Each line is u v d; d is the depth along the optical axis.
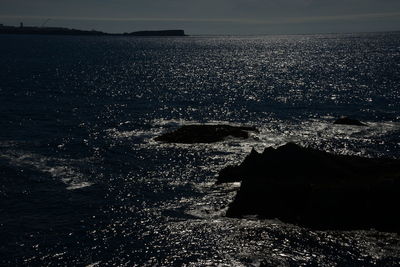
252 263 26.08
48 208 33.91
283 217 31.12
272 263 25.97
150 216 32.59
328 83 113.94
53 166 43.88
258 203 32.19
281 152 37.88
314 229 29.69
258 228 30.06
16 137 55.19
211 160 46.59
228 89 105.75
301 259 26.39
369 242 28.08
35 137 55.50
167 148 50.81
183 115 72.81
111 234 29.78
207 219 31.94
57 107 77.06
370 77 125.19
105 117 69.69
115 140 54.78
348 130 60.59
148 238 29.25
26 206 34.22
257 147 51.47
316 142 54.47
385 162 38.50
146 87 108.62
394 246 27.61
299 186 32.09
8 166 43.25
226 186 38.34
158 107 79.88
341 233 29.12
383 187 30.61
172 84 115.69
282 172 36.69
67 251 27.50
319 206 30.66
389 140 55.50
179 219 32.03
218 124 63.78
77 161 45.84
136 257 26.94
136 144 52.78
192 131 55.22
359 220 29.91
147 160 46.56
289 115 72.62
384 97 88.81
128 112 74.44
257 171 38.12
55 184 39.00
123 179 40.66
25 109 73.94
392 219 29.56
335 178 34.94
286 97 91.81
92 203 35.00
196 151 49.53
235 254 27.09
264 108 79.38
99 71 146.62
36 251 27.41
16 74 125.38
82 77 126.19
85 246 28.17
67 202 35.12
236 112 75.56
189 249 27.80
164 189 38.19
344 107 79.38
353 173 35.91
